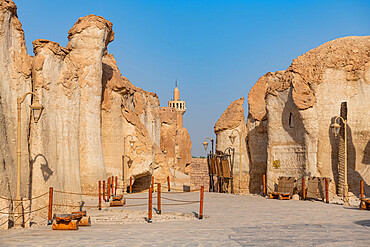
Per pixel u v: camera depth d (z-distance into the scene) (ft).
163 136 213.87
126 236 37.17
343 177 86.48
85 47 105.81
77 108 84.33
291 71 96.73
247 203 75.36
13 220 51.11
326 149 90.33
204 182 177.78
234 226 43.50
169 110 219.61
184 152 221.66
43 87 74.95
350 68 91.30
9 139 61.52
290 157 96.48
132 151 126.31
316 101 91.30
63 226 43.45
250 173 119.03
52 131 75.10
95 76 106.22
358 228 40.32
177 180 163.73
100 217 58.90
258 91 119.96
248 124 121.08
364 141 89.04
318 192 83.46
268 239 34.06
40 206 65.46
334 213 55.93
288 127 97.60
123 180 121.08
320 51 94.68
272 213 57.36
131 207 73.15
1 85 62.23
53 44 79.15
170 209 66.64
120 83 123.95
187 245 31.45
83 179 100.83
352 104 90.58
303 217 51.55
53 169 72.02
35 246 31.58
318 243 31.86
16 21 67.82
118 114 123.24
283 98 98.94
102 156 106.11
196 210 64.23
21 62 67.21
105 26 108.06
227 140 123.85
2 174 53.06
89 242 33.50
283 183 90.02
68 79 82.02
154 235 37.50
